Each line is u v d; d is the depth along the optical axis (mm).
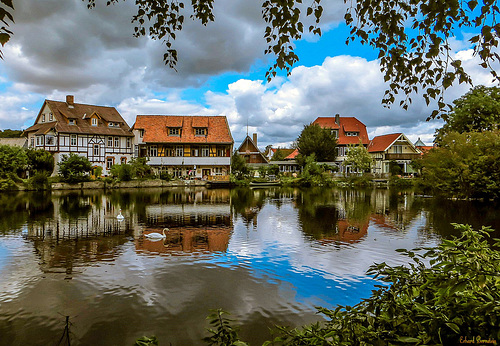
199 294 7289
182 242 12031
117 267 9102
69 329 5797
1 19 2332
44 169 39625
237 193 34812
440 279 2459
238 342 3016
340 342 2527
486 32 2779
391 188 43219
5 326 5902
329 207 22359
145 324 5965
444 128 31781
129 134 48656
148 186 42094
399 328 2533
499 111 28844
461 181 23891
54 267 9086
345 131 65750
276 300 7004
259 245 11594
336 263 9531
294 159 66750
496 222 15148
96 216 18062
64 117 44938
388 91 3926
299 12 3729
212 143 48375
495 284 2379
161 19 4648
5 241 12086
